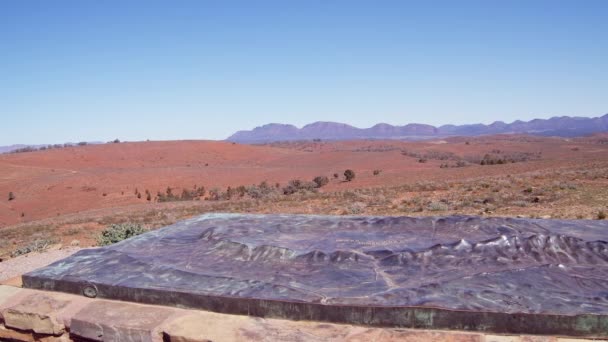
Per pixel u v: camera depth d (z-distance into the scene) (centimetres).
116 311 483
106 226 2248
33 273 566
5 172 7369
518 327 402
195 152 10325
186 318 459
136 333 447
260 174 7056
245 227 704
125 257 595
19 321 507
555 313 398
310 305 440
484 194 2330
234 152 10606
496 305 417
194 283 502
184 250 615
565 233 609
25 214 4975
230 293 469
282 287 477
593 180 2495
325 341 406
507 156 8806
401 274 501
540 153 9312
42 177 6931
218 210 2691
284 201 2811
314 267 533
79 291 529
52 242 1609
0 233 2564
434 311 415
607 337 393
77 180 6406
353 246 596
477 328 408
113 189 5984
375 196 2642
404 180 4372
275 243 614
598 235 598
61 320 489
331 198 2742
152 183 6412
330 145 15888
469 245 557
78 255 625
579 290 447
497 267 508
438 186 2855
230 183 6431
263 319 451
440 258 536
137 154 9931
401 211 1964
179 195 5394
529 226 636
